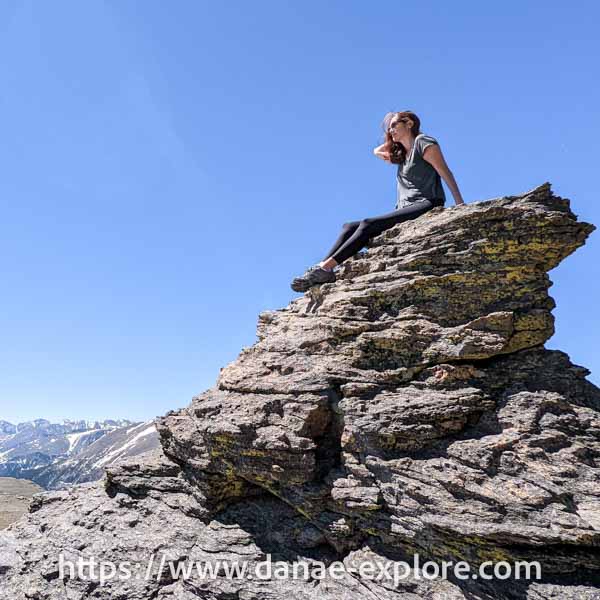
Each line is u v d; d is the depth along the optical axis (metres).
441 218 3.75
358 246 4.11
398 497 3.06
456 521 2.87
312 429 3.44
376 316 3.72
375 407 3.34
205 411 3.89
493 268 3.49
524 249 3.46
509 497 2.85
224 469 3.70
